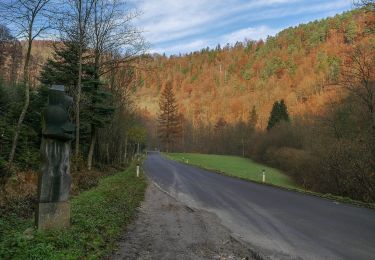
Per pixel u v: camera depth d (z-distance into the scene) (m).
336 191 35.62
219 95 180.62
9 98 25.08
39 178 8.82
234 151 108.88
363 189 30.98
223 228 11.53
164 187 23.78
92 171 27.77
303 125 68.69
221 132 119.31
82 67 27.97
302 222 12.50
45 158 8.84
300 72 144.62
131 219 12.40
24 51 26.72
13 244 6.95
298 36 183.00
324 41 145.12
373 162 29.89
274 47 197.50
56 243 7.52
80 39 25.36
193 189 22.92
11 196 12.94
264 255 8.57
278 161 64.88
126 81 38.81
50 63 28.09
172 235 10.35
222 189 23.11
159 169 42.44
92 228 9.35
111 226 10.24
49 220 8.78
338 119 35.88
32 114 24.03
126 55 29.48
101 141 39.91
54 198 8.88
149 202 17.02
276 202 17.42
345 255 8.60
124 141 55.00
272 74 172.00
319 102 86.12
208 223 12.33
